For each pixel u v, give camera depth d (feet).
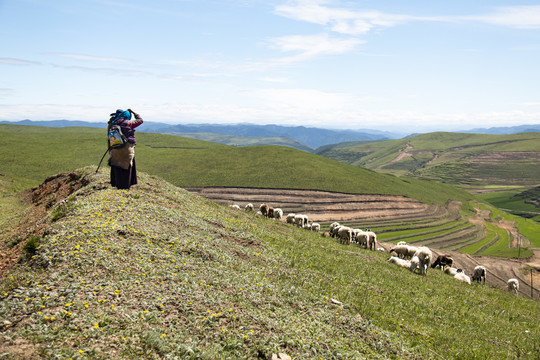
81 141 525.34
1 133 557.74
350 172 544.62
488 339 43.09
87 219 40.60
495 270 189.67
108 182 64.13
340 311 37.22
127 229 40.88
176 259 37.32
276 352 24.86
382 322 38.40
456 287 77.46
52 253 31.07
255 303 32.37
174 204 64.23
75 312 23.73
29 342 20.12
